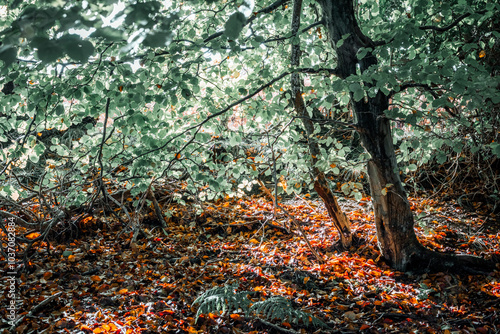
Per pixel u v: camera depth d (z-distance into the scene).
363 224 5.76
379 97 4.09
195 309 3.61
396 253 4.62
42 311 3.43
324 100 3.76
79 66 3.45
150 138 3.76
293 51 4.28
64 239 4.98
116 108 3.52
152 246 5.17
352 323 3.43
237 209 6.47
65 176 4.77
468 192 6.81
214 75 4.64
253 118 4.23
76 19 1.22
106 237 5.29
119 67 3.21
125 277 4.26
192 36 4.14
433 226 5.75
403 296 3.91
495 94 2.79
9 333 3.01
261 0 4.41
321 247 5.24
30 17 1.16
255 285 4.20
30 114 3.54
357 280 4.29
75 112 3.73
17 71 3.14
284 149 4.71
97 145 3.96
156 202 5.84
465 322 3.41
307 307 3.70
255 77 4.28
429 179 6.83
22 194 4.27
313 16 5.12
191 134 4.33
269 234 5.86
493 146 3.26
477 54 4.16
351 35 3.89
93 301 3.70
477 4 4.28
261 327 3.32
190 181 4.69
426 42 4.15
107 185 6.01
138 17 1.34
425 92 4.08
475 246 5.10
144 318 3.40
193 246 5.33
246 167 4.29
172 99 3.27
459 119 3.77
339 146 4.23
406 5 4.84
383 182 4.44
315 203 6.88
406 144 4.39
